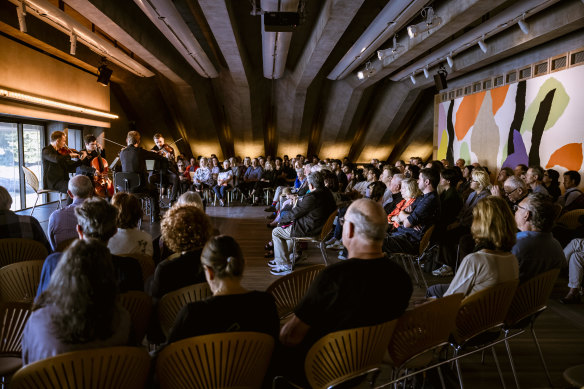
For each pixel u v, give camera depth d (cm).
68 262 129
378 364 175
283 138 1580
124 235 270
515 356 294
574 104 683
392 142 1652
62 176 652
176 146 1653
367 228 173
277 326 167
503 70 900
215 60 1193
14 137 910
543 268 247
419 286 440
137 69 1077
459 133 1071
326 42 790
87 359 127
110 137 1323
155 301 218
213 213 938
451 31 694
